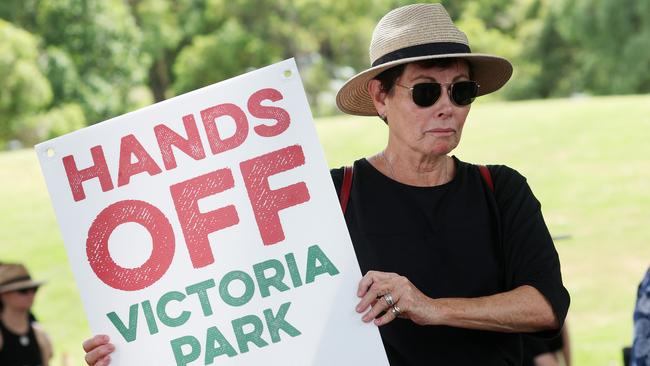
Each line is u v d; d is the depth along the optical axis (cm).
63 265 1761
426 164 344
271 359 329
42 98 4028
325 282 328
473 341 337
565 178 1977
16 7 4597
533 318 326
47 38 4638
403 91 336
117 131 336
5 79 3928
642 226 1689
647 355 298
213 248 332
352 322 326
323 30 5225
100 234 335
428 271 338
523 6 5000
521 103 2658
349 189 350
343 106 370
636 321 304
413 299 321
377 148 2348
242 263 331
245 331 329
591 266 1555
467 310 322
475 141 2286
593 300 1425
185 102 335
